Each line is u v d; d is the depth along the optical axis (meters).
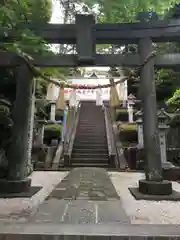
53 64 5.07
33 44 4.51
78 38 5.00
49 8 7.38
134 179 6.97
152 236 1.82
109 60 5.09
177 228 2.00
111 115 15.92
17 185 4.68
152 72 4.92
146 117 4.84
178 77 9.47
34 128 10.28
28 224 2.13
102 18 5.52
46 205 3.16
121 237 1.82
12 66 5.19
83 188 4.66
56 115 14.63
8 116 6.75
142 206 3.80
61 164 10.29
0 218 3.11
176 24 4.99
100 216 2.61
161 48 8.64
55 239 1.84
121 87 7.92
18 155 4.91
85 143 12.41
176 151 8.02
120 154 10.62
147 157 4.73
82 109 18.48
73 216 2.59
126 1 4.02
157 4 4.01
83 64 5.07
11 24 4.42
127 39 5.16
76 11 6.48
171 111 9.20
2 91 9.62
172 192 4.64
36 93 11.64
